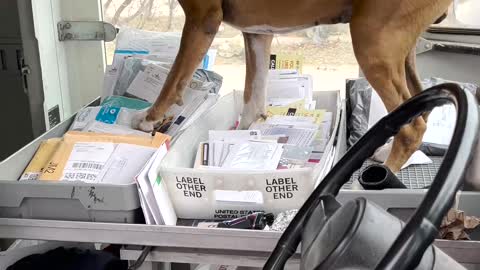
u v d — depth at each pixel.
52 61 1.96
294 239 0.72
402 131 1.32
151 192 1.14
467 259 1.01
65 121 1.59
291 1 1.32
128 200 1.12
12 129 1.95
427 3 1.24
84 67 2.02
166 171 1.20
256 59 1.60
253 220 1.15
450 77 1.98
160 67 1.69
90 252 1.27
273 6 1.34
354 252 0.55
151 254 1.14
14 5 1.82
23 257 1.27
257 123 1.62
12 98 1.92
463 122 0.55
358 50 1.27
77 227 1.13
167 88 1.42
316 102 1.84
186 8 1.36
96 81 2.03
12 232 1.16
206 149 1.39
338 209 0.63
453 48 1.90
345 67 1.94
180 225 1.21
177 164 1.32
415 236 0.48
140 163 1.26
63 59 2.01
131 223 1.13
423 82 1.79
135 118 1.49
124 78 1.72
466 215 1.08
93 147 1.32
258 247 1.08
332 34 1.92
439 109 1.72
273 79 1.79
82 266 1.21
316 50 1.94
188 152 1.41
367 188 1.16
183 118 1.51
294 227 0.73
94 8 1.95
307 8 1.33
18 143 1.96
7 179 1.26
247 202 1.20
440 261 0.58
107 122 1.53
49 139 1.42
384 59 1.25
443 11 1.30
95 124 1.50
